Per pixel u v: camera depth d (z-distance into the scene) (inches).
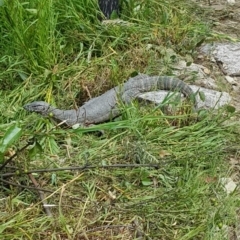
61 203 82.5
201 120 101.5
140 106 104.9
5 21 111.4
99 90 108.7
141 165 87.4
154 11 134.2
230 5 149.0
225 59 124.5
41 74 108.3
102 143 94.5
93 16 124.3
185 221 81.3
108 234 79.3
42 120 97.0
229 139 98.3
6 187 84.7
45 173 87.1
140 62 116.8
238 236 81.0
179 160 90.4
